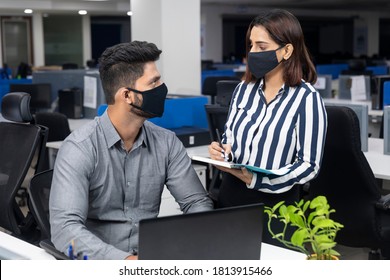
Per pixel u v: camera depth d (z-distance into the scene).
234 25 19.98
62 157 1.68
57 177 1.66
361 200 2.56
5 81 8.73
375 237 2.60
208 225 1.20
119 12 14.62
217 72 9.85
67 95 5.57
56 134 4.36
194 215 1.19
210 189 3.45
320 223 1.32
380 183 3.44
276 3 15.80
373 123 5.62
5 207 2.62
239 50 20.17
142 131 1.79
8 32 14.77
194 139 3.78
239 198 2.06
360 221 2.59
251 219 1.26
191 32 6.58
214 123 3.53
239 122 2.05
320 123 1.91
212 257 1.22
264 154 1.96
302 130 1.92
